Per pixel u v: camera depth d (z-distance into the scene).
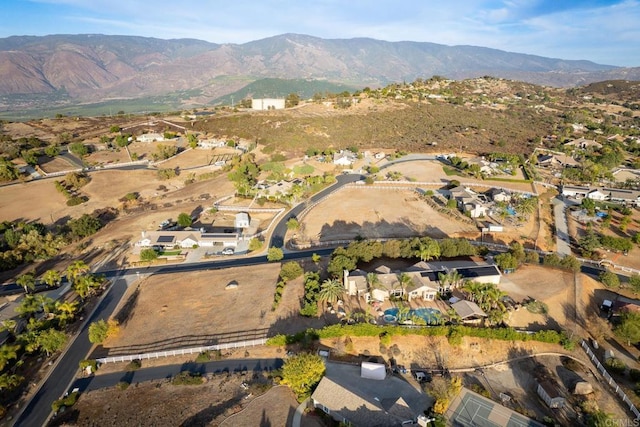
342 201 136.00
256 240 105.69
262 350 68.12
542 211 126.06
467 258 96.38
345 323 72.94
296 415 55.81
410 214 124.69
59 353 68.31
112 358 66.00
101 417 55.34
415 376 63.56
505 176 157.62
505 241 107.31
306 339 68.00
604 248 102.12
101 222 123.81
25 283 84.94
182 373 62.25
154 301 82.75
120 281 91.56
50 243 104.56
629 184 150.38
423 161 181.00
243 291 85.06
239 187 141.88
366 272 88.62
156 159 178.12
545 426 54.56
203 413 55.91
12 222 120.12
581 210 123.19
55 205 132.38
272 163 169.25
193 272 94.25
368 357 67.06
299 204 134.88
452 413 56.53
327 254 101.69
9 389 58.72
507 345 69.19
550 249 103.31
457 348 68.62
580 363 66.00
